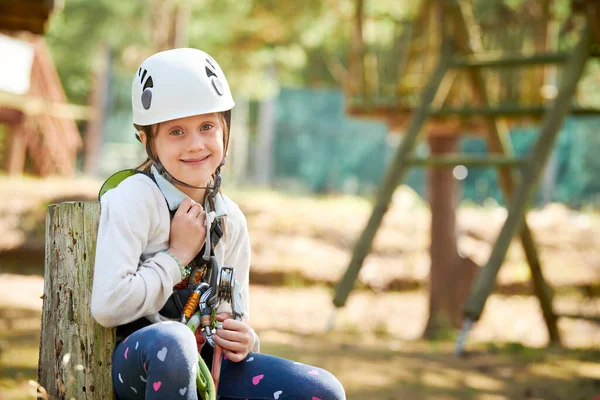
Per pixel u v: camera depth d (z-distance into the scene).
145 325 2.54
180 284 2.57
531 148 7.49
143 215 2.47
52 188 15.46
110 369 2.56
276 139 26.56
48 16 6.79
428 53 9.53
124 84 26.31
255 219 15.56
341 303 7.93
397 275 13.90
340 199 20.66
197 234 2.54
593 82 18.86
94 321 2.56
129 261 2.40
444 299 10.15
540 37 9.33
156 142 2.57
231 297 2.58
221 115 2.63
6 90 16.03
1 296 9.27
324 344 7.31
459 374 6.48
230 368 2.65
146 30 21.45
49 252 2.64
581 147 23.11
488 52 9.46
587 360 7.32
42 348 2.68
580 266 14.39
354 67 9.61
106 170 26.09
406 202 20.05
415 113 8.34
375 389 5.76
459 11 8.48
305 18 17.56
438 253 10.27
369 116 9.70
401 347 7.61
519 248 15.16
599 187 22.89
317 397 2.57
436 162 7.93
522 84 9.12
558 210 18.73
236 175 25.28
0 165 21.66
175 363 2.25
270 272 13.43
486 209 20.06
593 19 7.50
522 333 9.90
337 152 26.70
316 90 26.66
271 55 19.77
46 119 18.77
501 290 13.40
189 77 2.51
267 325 9.10
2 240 12.94
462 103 9.51
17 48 16.09
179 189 2.61
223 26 18.58
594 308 11.98
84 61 23.14
